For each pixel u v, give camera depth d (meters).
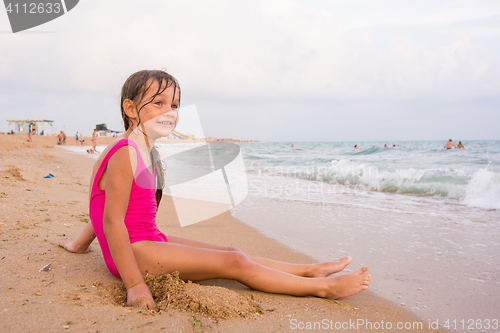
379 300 1.95
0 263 1.73
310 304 1.78
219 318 1.46
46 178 5.59
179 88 1.79
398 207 4.84
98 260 2.03
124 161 1.57
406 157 14.55
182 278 1.75
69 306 1.38
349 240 3.21
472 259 2.69
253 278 1.80
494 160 11.38
